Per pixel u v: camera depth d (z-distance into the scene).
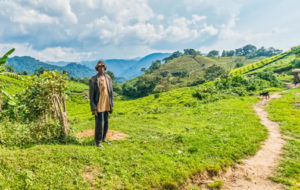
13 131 7.10
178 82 138.75
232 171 6.23
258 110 17.67
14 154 5.17
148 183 4.92
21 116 10.42
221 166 6.21
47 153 5.43
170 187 5.01
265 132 10.23
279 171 6.12
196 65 190.62
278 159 6.99
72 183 4.48
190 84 119.44
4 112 10.51
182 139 8.15
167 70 184.38
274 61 125.50
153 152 6.70
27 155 5.20
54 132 7.40
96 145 6.78
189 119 14.38
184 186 5.22
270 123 12.47
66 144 6.78
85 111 56.59
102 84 6.76
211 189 5.24
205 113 16.67
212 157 6.64
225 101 24.20
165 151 6.90
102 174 4.97
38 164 4.86
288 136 9.67
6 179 4.22
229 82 41.19
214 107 19.47
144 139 8.36
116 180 4.83
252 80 45.12
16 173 4.46
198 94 37.78
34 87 9.62
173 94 53.75
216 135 9.07
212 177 5.83
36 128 7.37
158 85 136.75
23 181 4.25
